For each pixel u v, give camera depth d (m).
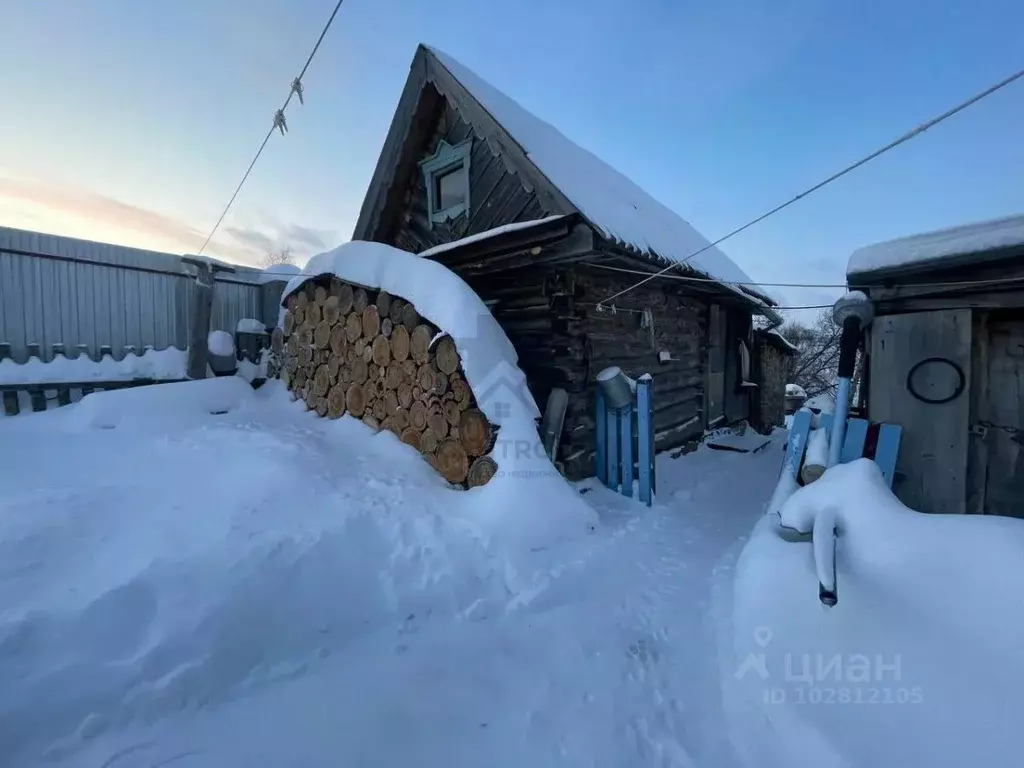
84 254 5.71
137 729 1.72
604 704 2.00
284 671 2.08
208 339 6.39
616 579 3.02
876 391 2.91
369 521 3.06
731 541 3.73
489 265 4.72
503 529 3.22
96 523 2.73
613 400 4.47
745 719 1.83
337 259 5.09
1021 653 1.49
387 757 1.69
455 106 5.04
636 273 4.95
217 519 2.80
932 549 1.89
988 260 2.34
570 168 5.28
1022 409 2.62
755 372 10.18
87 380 5.41
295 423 5.13
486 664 2.21
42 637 1.90
